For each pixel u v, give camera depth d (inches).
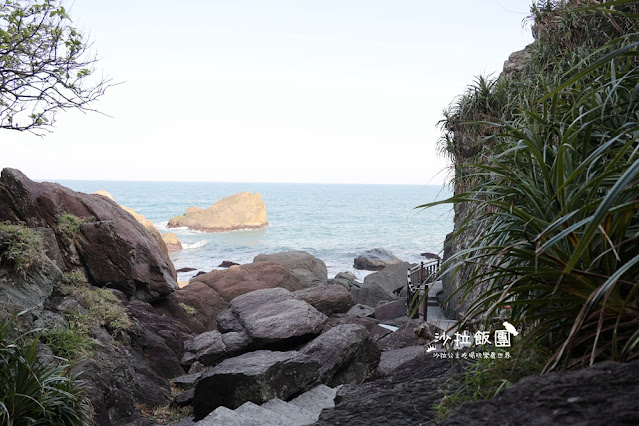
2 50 302.0
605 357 94.2
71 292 362.9
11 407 179.8
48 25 311.6
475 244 122.3
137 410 313.0
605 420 60.0
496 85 391.2
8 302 297.0
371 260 1582.2
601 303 90.7
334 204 5546.3
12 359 197.8
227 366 272.2
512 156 133.0
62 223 442.6
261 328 395.2
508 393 74.6
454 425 70.3
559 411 65.4
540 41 364.5
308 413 241.4
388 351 383.9
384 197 7357.3
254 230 2965.1
